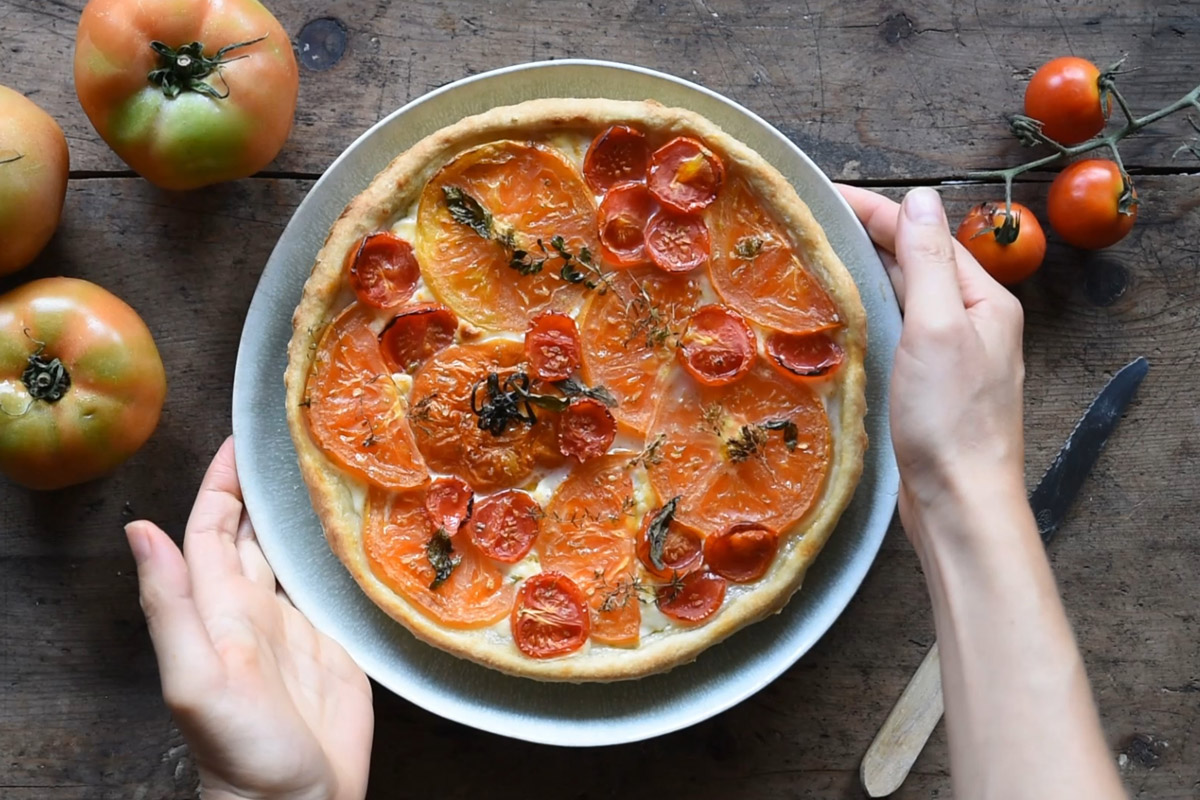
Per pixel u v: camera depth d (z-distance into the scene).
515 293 0.71
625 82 0.73
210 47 0.69
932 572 0.64
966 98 0.77
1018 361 0.67
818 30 0.76
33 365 0.69
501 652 0.69
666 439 0.70
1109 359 0.76
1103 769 0.59
